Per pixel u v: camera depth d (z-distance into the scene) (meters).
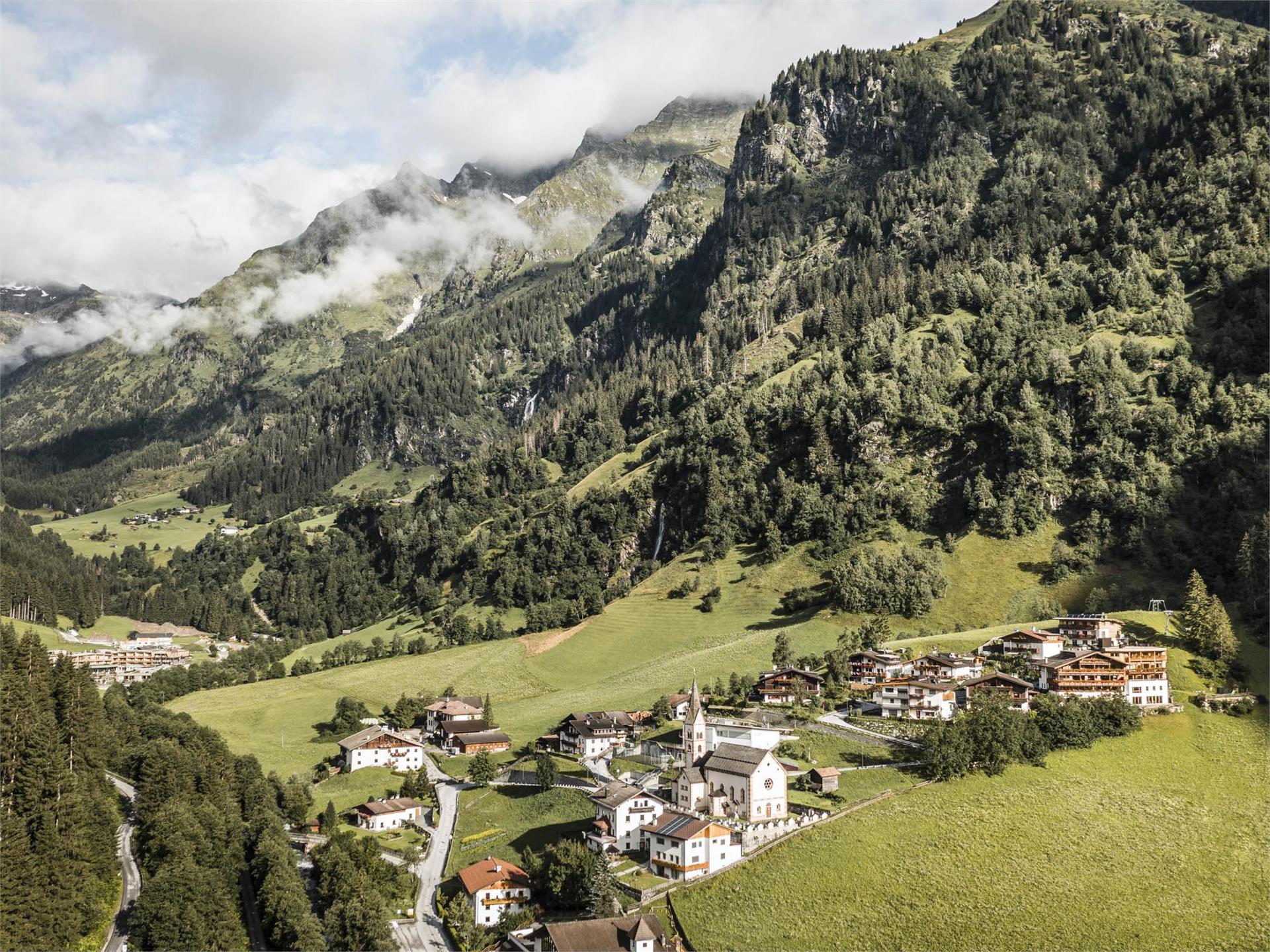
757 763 176.38
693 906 155.00
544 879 164.12
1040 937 146.12
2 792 166.12
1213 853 166.38
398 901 169.38
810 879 158.25
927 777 188.12
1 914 146.00
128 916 161.12
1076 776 189.50
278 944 152.38
